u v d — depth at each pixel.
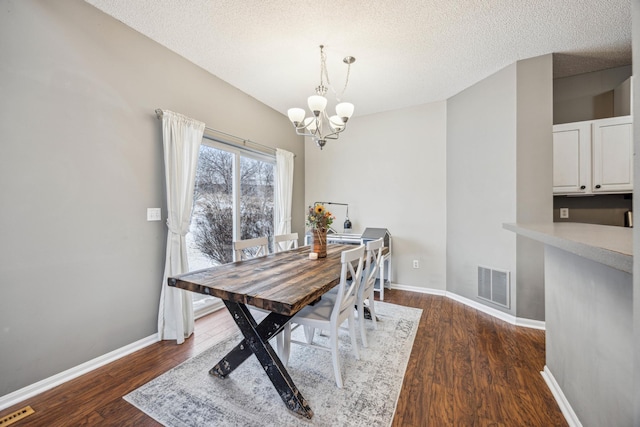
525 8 1.96
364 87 3.23
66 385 1.72
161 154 2.38
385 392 1.66
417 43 2.38
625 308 1.00
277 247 2.81
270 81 3.07
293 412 1.49
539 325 2.59
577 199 2.96
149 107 2.28
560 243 1.00
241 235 3.44
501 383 1.74
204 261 2.93
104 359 1.97
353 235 3.92
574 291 1.38
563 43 2.40
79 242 1.85
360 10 1.97
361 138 4.15
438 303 3.29
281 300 1.30
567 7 1.96
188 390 1.67
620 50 2.53
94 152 1.93
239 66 2.75
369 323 2.68
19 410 1.51
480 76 2.98
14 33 1.56
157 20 2.07
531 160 2.64
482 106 3.04
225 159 3.20
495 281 2.89
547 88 2.58
